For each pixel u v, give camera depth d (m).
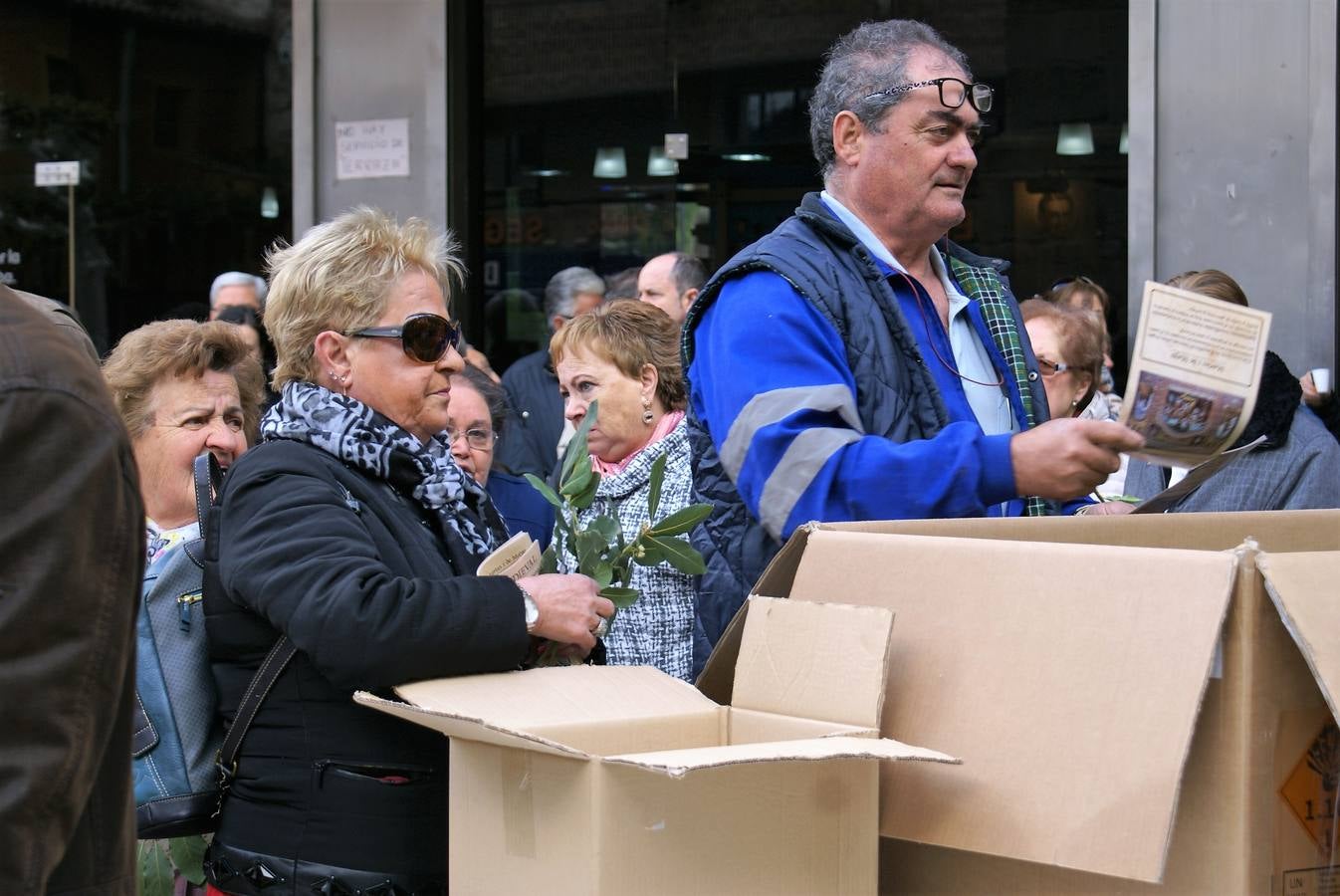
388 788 1.85
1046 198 5.36
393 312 2.07
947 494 1.98
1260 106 4.71
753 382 2.20
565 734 1.54
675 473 3.11
